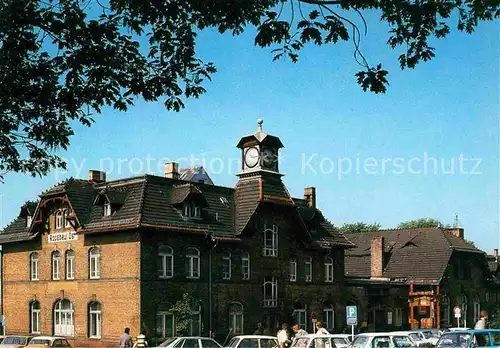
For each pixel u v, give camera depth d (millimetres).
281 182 52156
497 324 68500
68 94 12406
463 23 10344
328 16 10500
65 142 14211
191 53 12188
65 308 47719
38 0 11477
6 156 14383
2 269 52906
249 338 33688
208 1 10867
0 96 12281
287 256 52281
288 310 51781
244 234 48781
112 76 12188
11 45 11547
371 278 67562
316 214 56656
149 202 44344
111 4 11484
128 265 43406
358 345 28062
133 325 42562
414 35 10688
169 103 12875
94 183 49125
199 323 45719
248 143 51312
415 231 71875
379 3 10227
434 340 41281
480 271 71750
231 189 51344
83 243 46531
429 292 63531
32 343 38062
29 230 50219
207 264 46656
